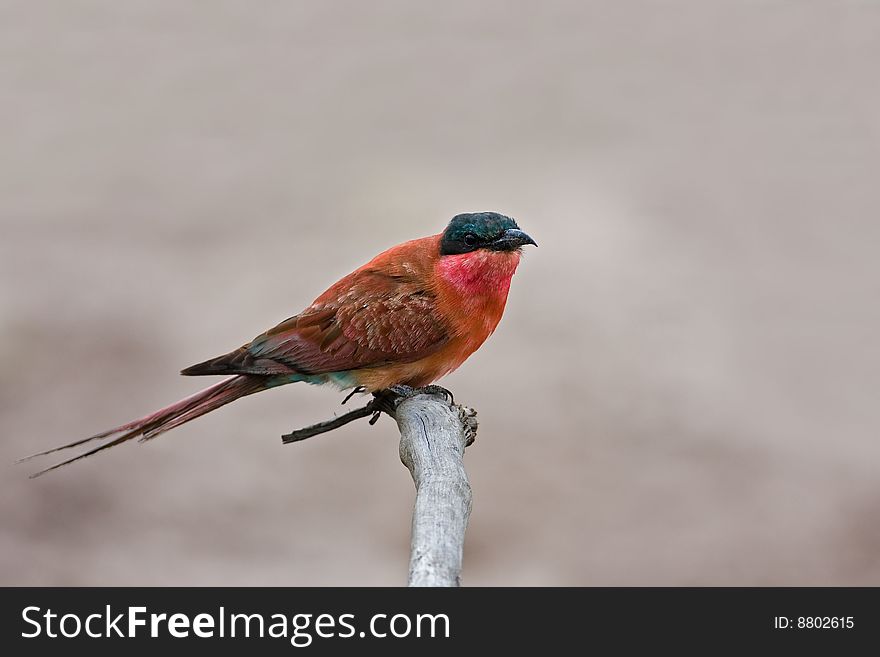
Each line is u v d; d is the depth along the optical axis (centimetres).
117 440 691
